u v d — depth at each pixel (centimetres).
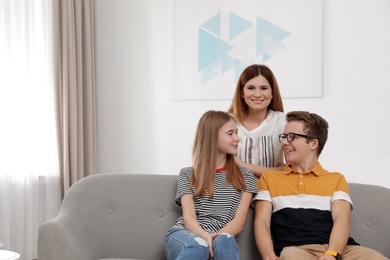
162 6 403
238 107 243
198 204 213
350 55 350
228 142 214
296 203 207
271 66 366
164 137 400
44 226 199
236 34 377
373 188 216
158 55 403
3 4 333
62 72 371
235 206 211
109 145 416
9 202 332
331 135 355
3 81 332
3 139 330
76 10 384
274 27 366
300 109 361
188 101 393
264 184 217
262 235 203
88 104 393
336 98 354
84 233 213
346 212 201
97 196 223
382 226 207
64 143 367
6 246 329
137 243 220
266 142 236
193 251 180
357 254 189
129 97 411
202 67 386
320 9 354
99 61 416
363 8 348
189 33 391
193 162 221
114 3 416
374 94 345
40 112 361
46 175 363
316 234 198
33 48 353
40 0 364
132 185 228
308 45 356
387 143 342
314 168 214
